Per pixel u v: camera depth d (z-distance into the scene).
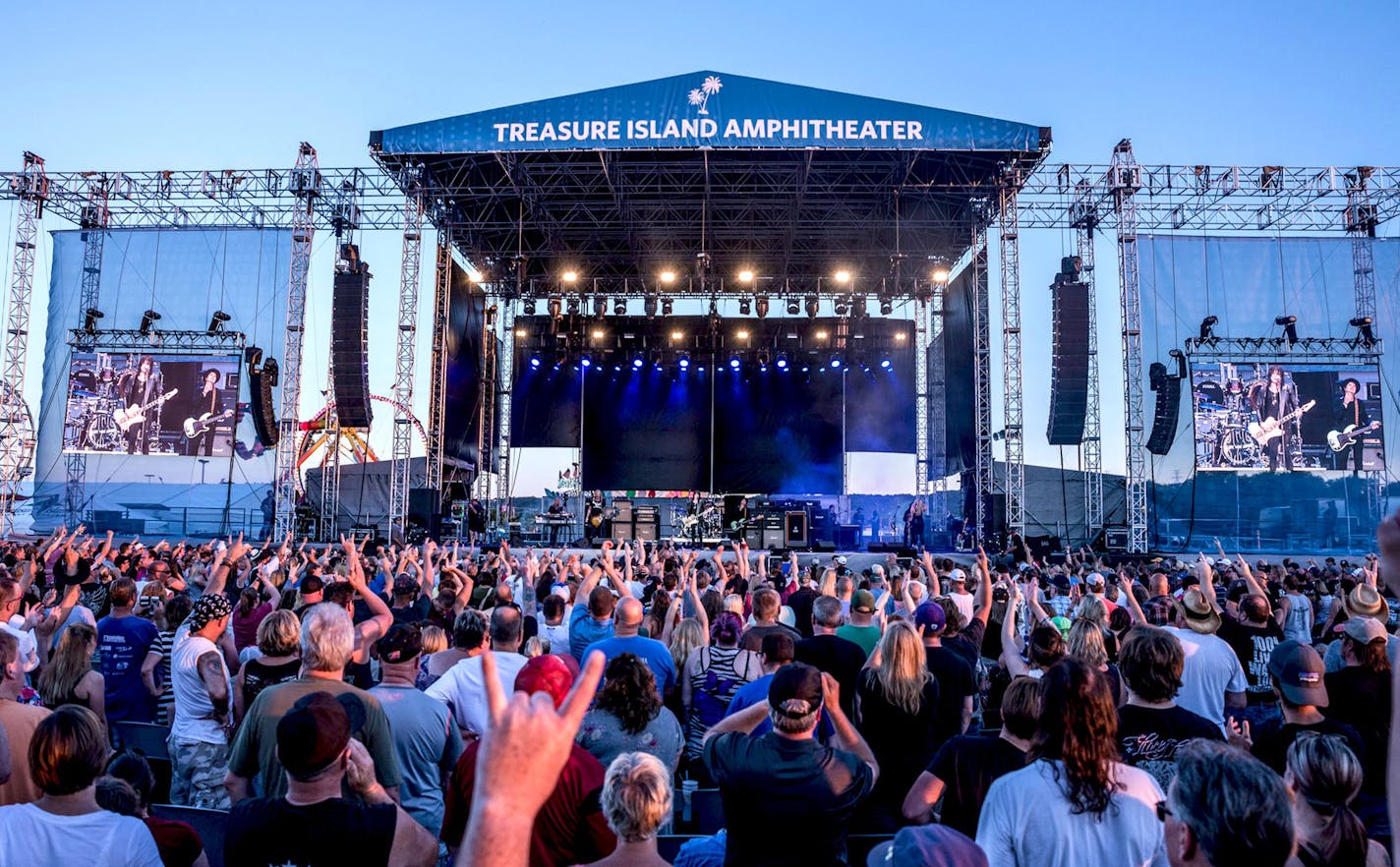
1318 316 24.38
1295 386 24.02
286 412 23.06
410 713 3.99
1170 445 23.30
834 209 26.56
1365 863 2.48
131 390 24.19
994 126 21.25
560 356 29.81
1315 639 9.03
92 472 23.94
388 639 4.17
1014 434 22.55
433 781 4.04
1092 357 22.91
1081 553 18.09
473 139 21.58
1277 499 23.66
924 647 4.69
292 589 7.21
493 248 29.00
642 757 2.62
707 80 21.52
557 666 3.06
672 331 30.12
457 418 26.47
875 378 30.33
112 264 24.64
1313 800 2.53
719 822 4.46
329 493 30.00
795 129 21.31
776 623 5.64
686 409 30.53
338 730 2.69
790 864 2.92
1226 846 1.75
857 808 4.30
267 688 3.74
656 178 24.61
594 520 26.03
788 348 30.22
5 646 3.70
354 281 21.98
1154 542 23.56
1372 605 5.69
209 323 24.50
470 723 4.54
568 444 30.22
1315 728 3.76
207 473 23.91
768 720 4.27
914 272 29.70
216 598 5.29
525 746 1.18
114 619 6.07
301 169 22.95
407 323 22.94
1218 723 4.95
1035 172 22.52
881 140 21.28
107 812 2.77
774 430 30.41
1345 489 23.61
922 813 3.27
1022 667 5.02
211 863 3.63
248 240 24.73
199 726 5.04
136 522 23.70
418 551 12.36
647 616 6.44
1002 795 2.79
